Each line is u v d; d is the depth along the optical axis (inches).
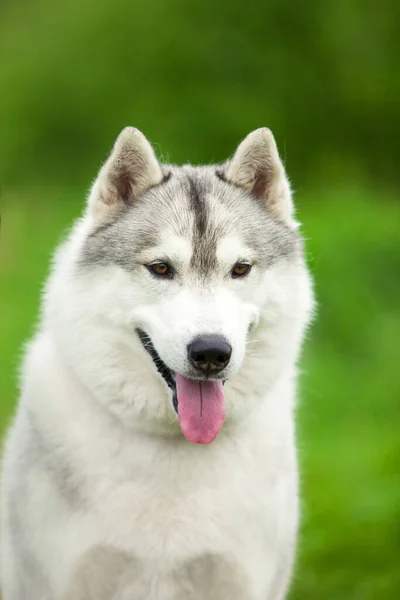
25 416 369.1
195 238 350.9
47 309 371.2
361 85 1567.4
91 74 1572.3
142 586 356.8
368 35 1606.8
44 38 1649.9
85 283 353.4
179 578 356.5
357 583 495.2
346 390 768.9
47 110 1555.1
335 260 876.0
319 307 837.8
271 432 365.1
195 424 342.6
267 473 360.5
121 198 370.9
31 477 357.7
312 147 1515.7
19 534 362.6
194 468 355.3
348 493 574.9
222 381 351.6
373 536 526.6
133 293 350.6
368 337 828.0
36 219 1198.3
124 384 353.7
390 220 1069.8
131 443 354.9
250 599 361.7
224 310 341.7
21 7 1716.3
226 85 1517.0
